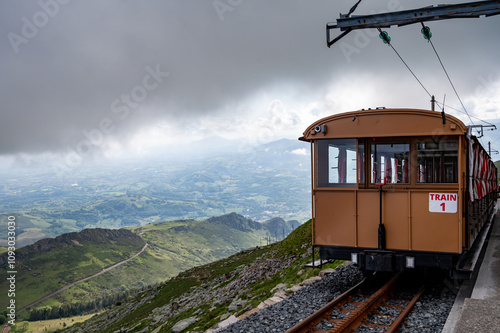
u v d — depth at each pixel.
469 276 10.52
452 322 8.26
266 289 22.22
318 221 12.56
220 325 13.60
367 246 11.78
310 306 11.18
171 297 78.31
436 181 11.08
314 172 12.70
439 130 10.97
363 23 13.34
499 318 6.80
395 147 11.67
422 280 12.97
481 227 15.88
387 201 11.55
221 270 83.25
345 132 12.20
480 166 14.99
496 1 11.80
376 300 10.24
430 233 10.98
